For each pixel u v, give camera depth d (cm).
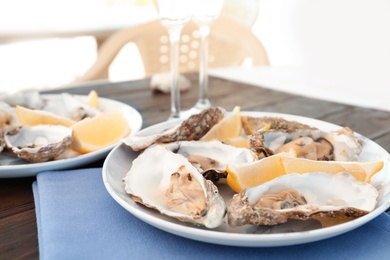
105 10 217
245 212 34
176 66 64
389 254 33
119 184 41
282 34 184
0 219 38
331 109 69
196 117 48
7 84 170
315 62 165
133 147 45
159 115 67
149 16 199
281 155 41
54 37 151
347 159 45
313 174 38
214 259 33
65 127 50
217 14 66
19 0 199
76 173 45
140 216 34
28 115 53
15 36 142
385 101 73
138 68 194
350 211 35
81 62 196
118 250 34
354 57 145
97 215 38
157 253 34
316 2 161
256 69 103
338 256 33
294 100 74
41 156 46
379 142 54
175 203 37
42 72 187
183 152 45
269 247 34
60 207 39
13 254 34
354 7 143
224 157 44
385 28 132
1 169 43
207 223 33
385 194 38
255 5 142
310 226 35
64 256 32
